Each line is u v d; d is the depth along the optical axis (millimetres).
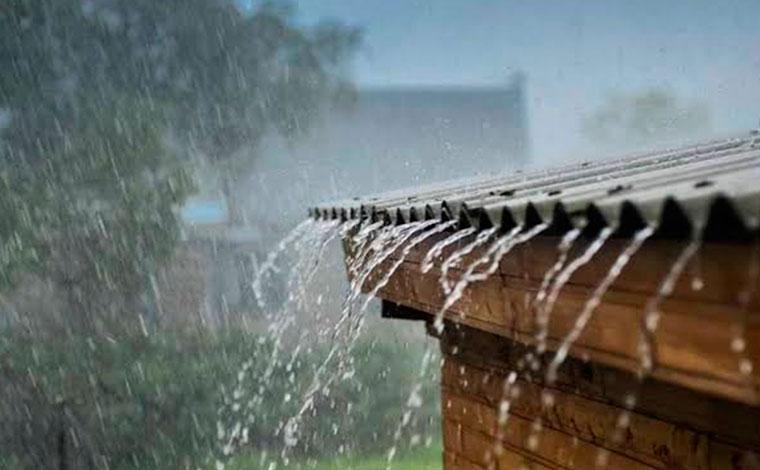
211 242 19188
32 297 16578
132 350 16688
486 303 2420
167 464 15492
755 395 1313
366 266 3703
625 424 2314
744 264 1277
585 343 1801
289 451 15609
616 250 1619
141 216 17781
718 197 1226
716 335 1370
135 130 18203
